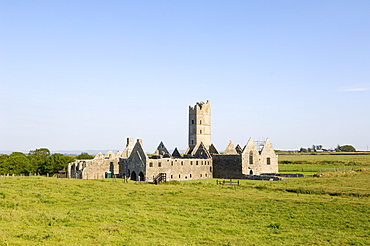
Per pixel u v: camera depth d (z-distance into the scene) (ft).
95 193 191.01
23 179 237.25
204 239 105.19
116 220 124.47
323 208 156.25
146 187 225.15
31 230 102.42
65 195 180.96
